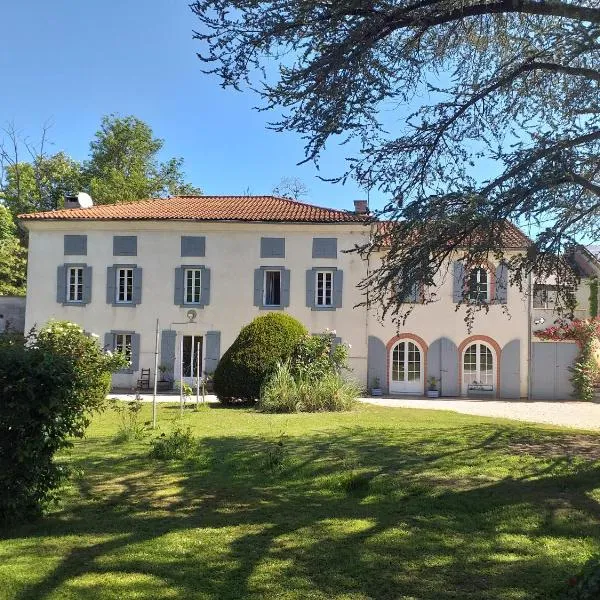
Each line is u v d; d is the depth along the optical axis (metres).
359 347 22.52
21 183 38.69
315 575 4.12
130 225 23.36
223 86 6.20
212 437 10.22
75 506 5.88
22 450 4.88
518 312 21.92
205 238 23.25
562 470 7.50
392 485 6.72
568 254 7.64
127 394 20.92
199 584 3.94
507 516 5.53
